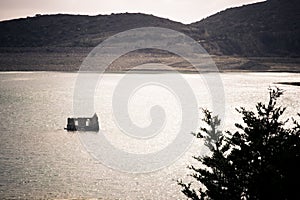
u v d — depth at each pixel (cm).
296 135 1571
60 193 4334
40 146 6888
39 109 12656
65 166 5478
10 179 4809
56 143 7175
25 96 16438
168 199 4197
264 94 16488
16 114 11444
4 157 5984
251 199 1516
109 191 4447
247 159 1582
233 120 9562
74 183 4709
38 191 4394
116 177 4991
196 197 1717
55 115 11288
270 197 1467
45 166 5462
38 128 8944
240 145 1627
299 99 14075
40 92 17825
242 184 1556
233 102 14062
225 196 1560
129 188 4550
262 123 1623
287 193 1467
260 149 1567
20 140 7456
